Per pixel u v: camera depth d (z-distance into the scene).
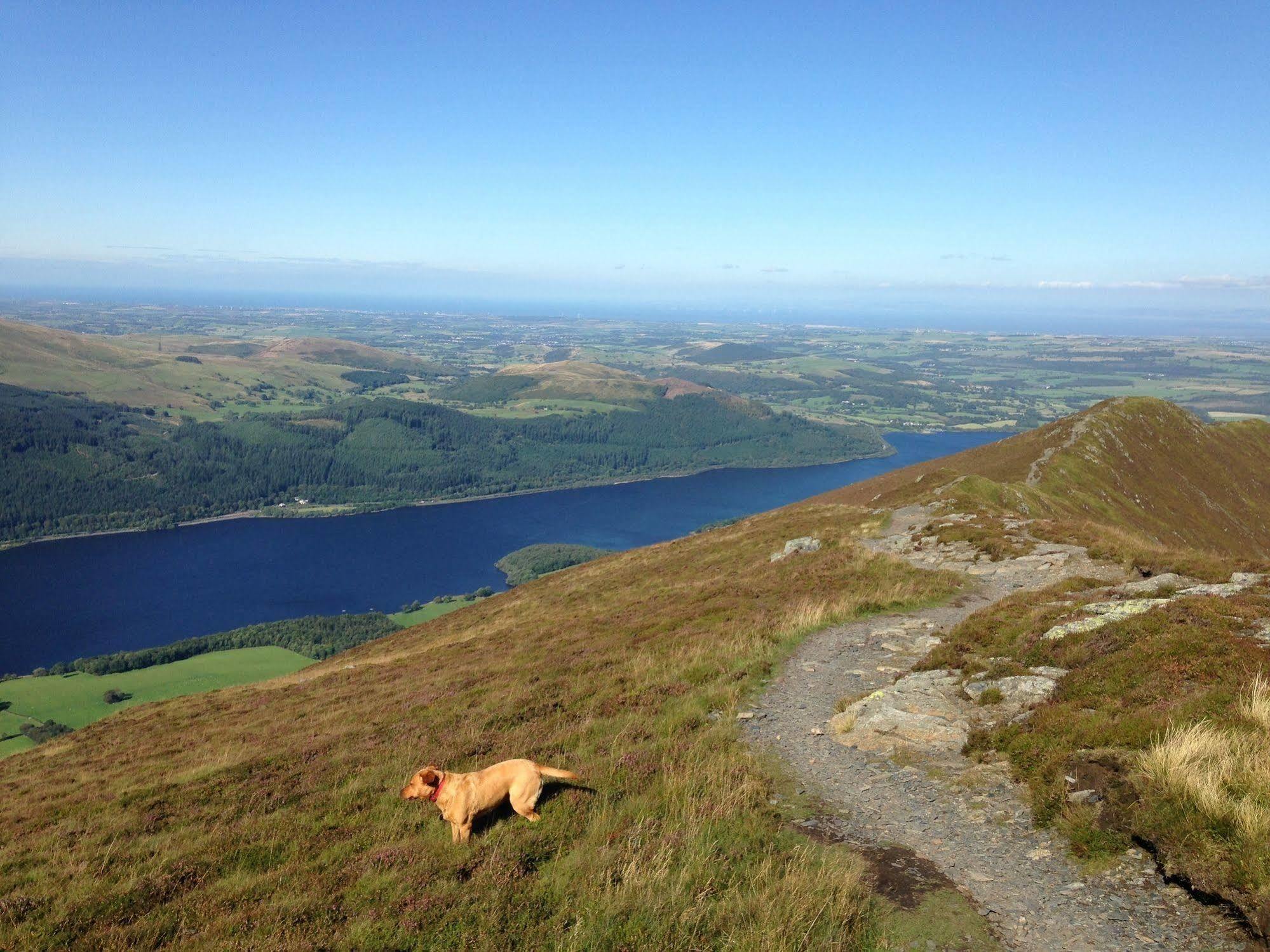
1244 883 7.59
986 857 9.77
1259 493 94.19
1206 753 9.44
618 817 11.11
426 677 27.09
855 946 8.23
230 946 8.69
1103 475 81.75
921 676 16.80
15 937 9.66
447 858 10.23
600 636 27.41
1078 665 14.43
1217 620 13.86
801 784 12.69
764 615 25.50
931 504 51.03
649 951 8.09
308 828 12.46
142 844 12.86
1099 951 7.71
